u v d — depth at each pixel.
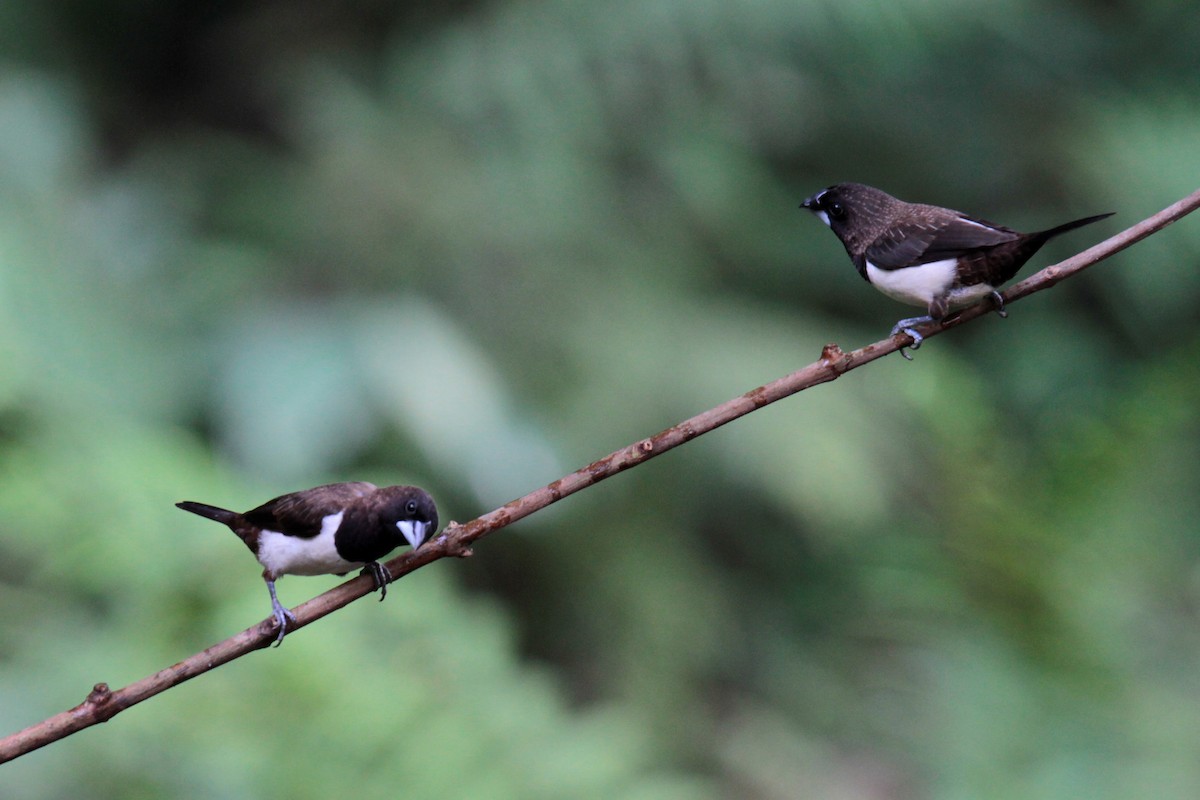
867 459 12.42
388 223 12.55
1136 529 6.84
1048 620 6.83
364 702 7.19
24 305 9.87
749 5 12.84
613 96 13.09
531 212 12.90
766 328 13.45
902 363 13.72
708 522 13.35
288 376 10.93
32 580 7.97
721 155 13.80
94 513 7.54
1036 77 15.38
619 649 12.42
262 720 7.14
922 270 6.57
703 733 12.10
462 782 7.15
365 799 7.04
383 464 11.43
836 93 14.23
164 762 7.09
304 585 7.64
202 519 7.67
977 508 6.91
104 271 11.26
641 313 13.02
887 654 8.10
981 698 6.85
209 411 11.02
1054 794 6.59
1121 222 14.86
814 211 7.17
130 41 13.69
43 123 11.68
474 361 11.46
